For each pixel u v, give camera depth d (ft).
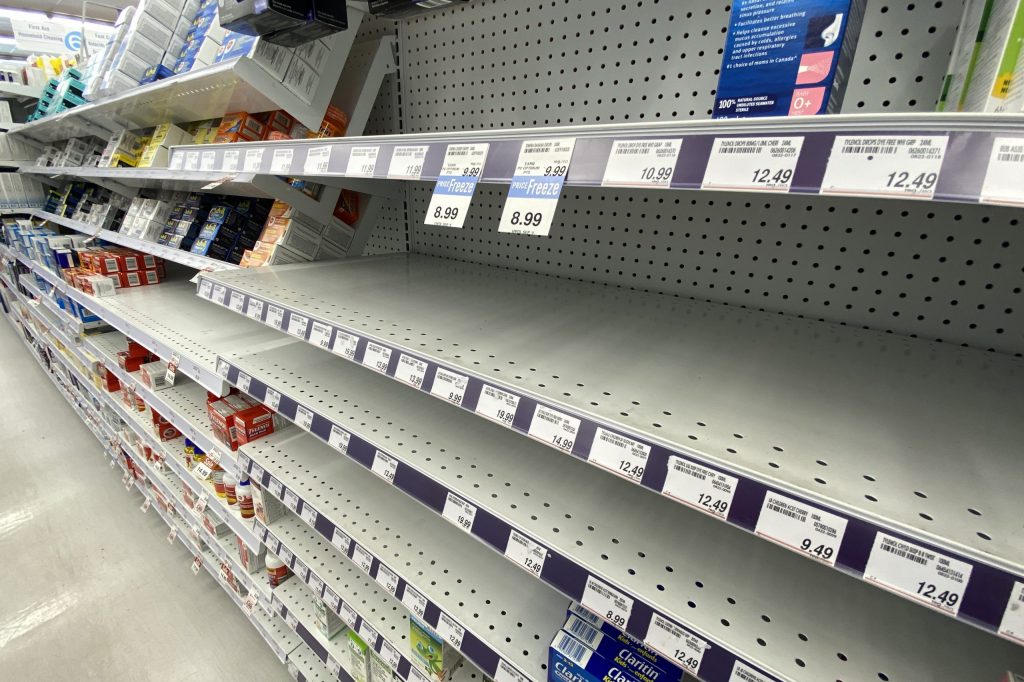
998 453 1.66
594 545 2.28
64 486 8.79
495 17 3.81
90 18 17.95
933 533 1.28
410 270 4.29
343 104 4.55
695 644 1.87
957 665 1.81
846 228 2.85
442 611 2.97
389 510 3.78
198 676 5.43
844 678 1.73
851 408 1.96
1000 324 2.56
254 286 3.59
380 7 3.94
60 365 11.45
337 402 3.47
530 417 1.98
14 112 14.06
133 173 5.91
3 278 16.05
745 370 2.31
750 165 1.44
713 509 1.58
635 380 2.17
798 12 1.65
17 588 6.56
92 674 5.43
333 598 4.14
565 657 2.31
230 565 5.84
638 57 3.22
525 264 4.33
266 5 3.17
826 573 2.19
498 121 4.03
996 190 1.13
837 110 1.82
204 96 4.69
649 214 3.52
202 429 5.36
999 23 1.44
